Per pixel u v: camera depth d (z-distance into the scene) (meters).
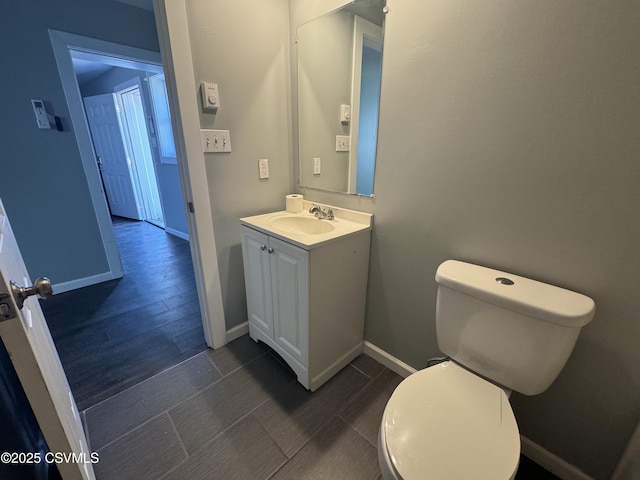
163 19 1.24
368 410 1.37
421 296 1.39
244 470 1.11
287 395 1.45
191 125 1.39
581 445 1.04
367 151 1.44
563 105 0.86
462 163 1.12
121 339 1.87
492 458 0.76
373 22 1.27
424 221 1.29
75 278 2.51
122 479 1.08
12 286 0.57
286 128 1.80
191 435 1.24
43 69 2.09
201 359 1.69
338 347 1.55
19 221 2.19
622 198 0.82
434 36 1.09
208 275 1.64
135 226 4.41
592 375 0.96
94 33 2.21
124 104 4.20
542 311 0.84
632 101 0.76
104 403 1.39
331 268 1.35
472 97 1.04
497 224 1.08
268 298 1.57
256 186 1.75
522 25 0.89
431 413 0.88
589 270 0.91
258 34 1.53
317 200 1.78
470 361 1.06
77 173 2.37
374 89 1.33
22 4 1.94
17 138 2.08
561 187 0.92
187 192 1.50
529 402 1.11
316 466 1.13
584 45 0.80
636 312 0.86
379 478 1.09
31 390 0.61
